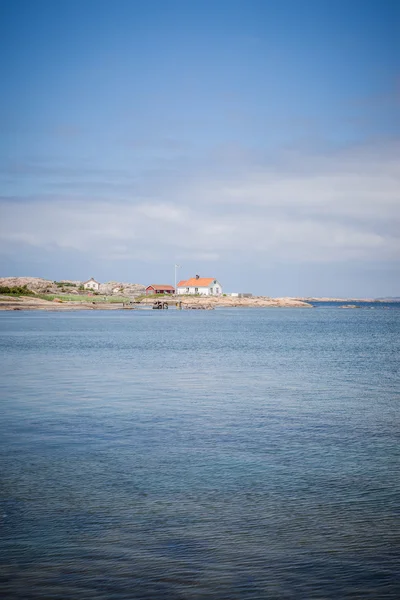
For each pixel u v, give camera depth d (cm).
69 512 1388
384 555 1178
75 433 2200
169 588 1046
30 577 1081
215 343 6969
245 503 1457
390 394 3153
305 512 1400
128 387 3362
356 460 1852
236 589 1045
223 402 2884
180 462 1817
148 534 1266
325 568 1123
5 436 2147
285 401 2922
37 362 4672
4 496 1495
